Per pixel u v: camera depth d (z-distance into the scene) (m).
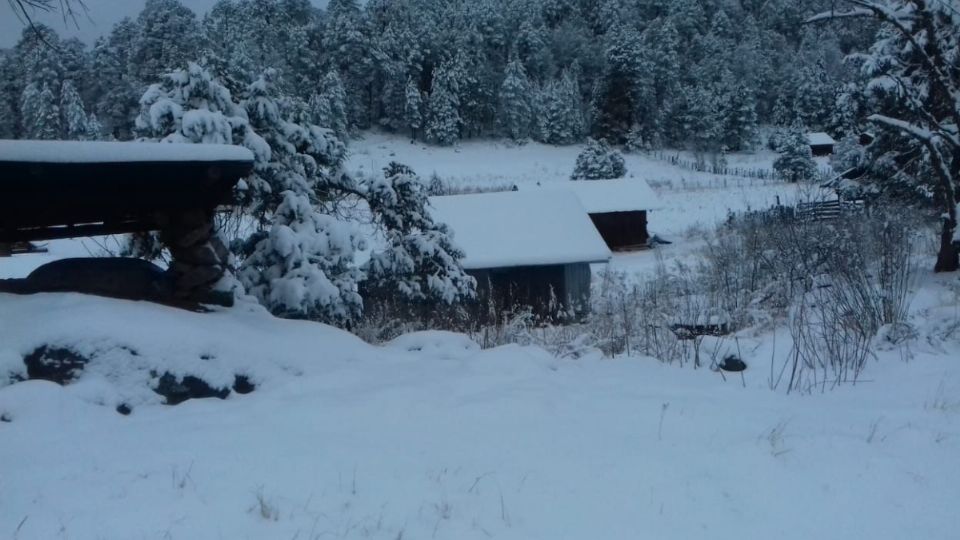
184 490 4.14
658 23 105.56
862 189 21.55
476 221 26.78
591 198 42.41
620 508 4.18
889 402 6.78
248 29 84.44
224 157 7.00
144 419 5.49
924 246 19.38
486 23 99.38
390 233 12.19
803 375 8.00
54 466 4.45
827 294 10.94
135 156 6.44
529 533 3.83
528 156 79.44
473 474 4.56
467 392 6.48
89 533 3.61
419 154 77.62
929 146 12.97
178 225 7.61
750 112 82.88
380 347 8.51
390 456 4.81
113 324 6.00
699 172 70.75
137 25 73.94
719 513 4.16
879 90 17.81
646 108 85.19
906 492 4.53
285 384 6.53
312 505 4.02
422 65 91.38
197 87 9.57
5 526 3.67
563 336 10.66
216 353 6.39
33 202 6.57
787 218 18.62
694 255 26.22
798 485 4.60
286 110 10.91
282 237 9.14
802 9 13.72
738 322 11.69
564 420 5.77
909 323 9.52
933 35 12.55
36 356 5.69
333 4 92.56
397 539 3.68
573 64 100.31
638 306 12.52
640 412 6.09
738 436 5.50
